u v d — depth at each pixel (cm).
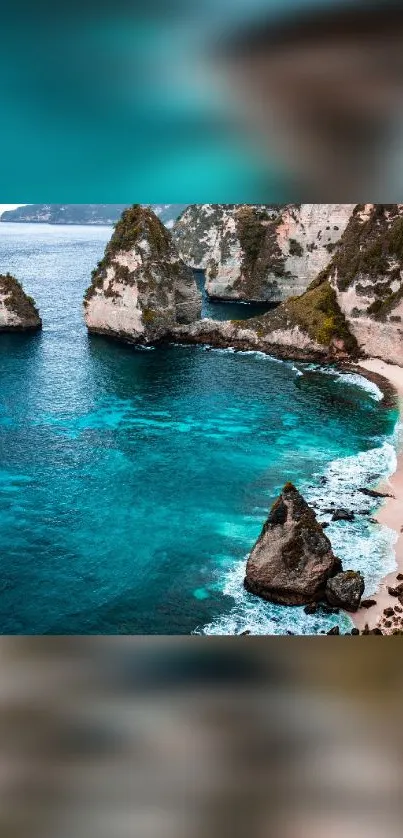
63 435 4794
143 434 4819
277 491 3869
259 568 2802
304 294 7150
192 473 4134
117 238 7550
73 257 17850
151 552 3228
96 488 3947
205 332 7406
